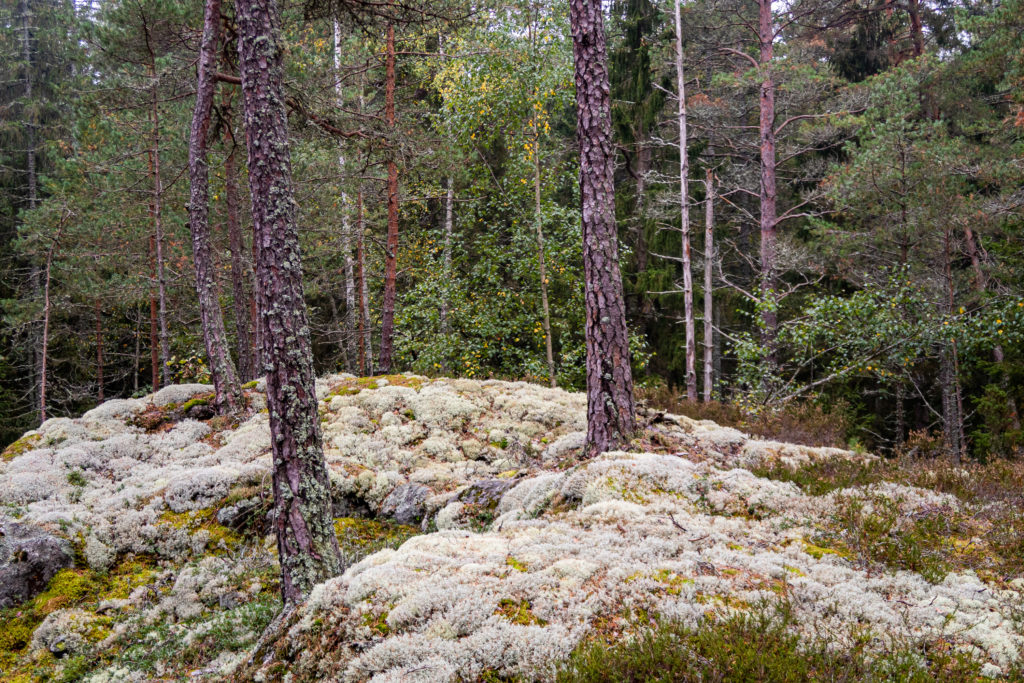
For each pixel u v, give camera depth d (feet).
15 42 83.87
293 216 21.24
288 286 20.74
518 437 35.73
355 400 39.93
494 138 55.57
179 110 55.26
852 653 11.89
